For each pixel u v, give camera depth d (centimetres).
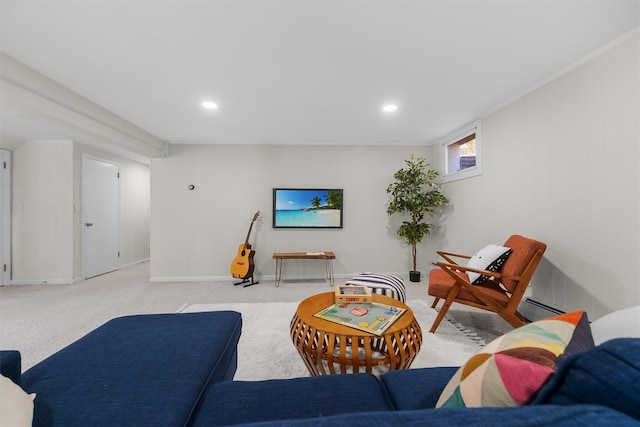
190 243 393
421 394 81
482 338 199
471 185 316
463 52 181
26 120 296
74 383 83
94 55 181
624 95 167
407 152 412
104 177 433
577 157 195
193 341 113
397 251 411
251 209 400
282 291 334
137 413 72
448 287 209
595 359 38
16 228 363
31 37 161
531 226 234
